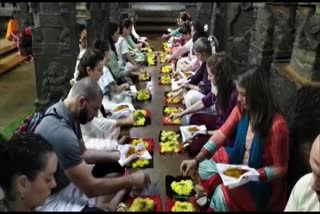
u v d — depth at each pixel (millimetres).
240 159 2377
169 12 12172
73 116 2195
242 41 3662
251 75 2154
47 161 1563
